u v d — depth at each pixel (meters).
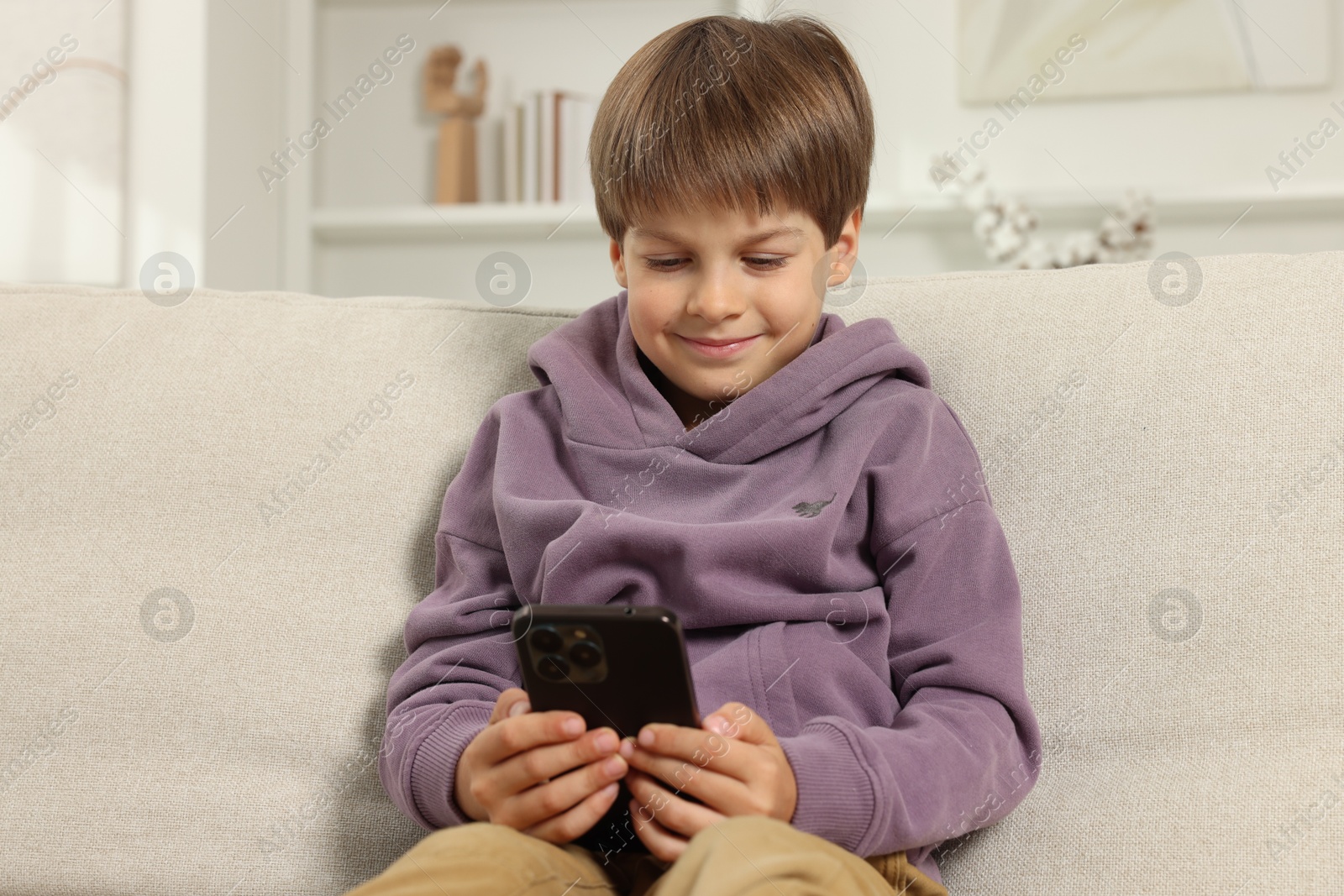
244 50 2.43
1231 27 2.47
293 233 2.69
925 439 0.81
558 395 0.89
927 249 2.60
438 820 0.71
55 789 0.87
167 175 2.24
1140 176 2.51
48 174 2.21
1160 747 0.76
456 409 0.98
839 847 0.58
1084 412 0.85
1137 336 0.87
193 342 1.00
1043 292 0.92
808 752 0.62
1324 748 0.72
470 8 2.81
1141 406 0.84
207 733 0.87
